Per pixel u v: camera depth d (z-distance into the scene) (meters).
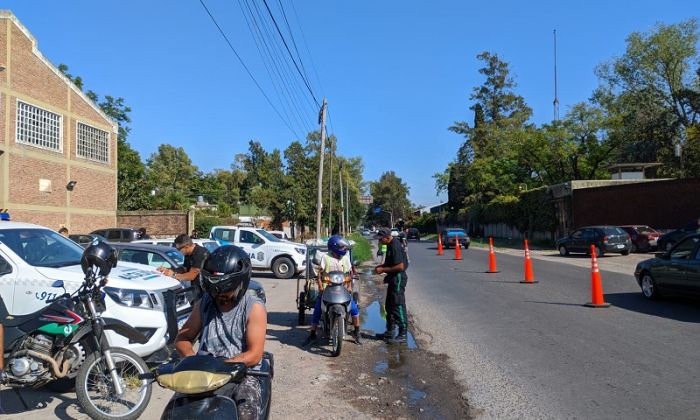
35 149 22.77
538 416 5.60
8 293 6.51
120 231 22.19
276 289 16.81
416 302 13.75
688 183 30.53
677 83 47.53
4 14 21.08
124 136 43.38
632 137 47.62
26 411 5.79
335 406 6.08
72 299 5.76
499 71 74.69
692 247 11.49
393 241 9.50
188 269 8.49
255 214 65.50
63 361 5.71
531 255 30.34
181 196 48.53
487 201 65.12
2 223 7.30
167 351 6.89
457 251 28.47
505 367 7.47
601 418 5.45
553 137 49.41
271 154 97.81
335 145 62.44
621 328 9.51
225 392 3.57
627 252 27.19
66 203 24.89
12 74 21.45
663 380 6.54
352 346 9.09
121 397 5.46
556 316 10.87
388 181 142.62
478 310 12.05
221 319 3.83
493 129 68.62
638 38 48.09
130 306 6.70
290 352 8.64
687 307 11.49
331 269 9.30
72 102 25.47
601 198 35.59
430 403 6.16
